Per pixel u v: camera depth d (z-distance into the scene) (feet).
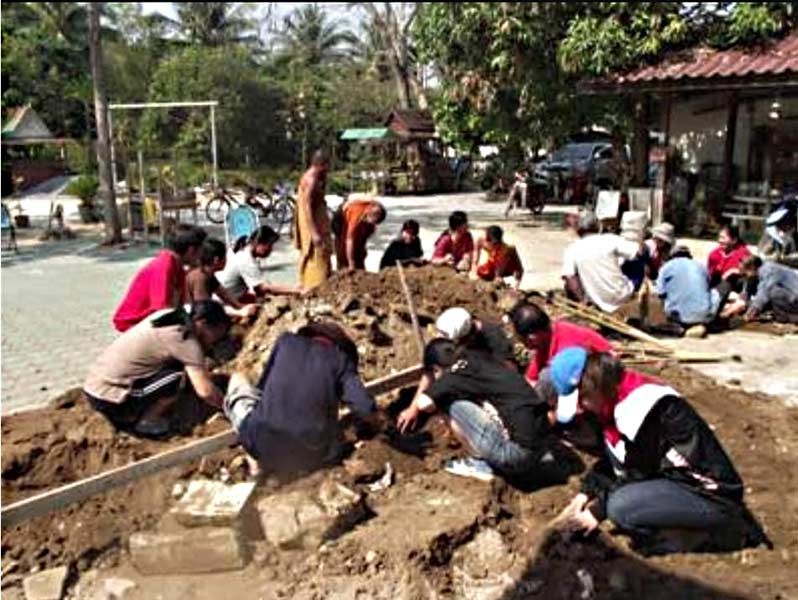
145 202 52.54
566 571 12.46
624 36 47.37
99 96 49.90
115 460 15.87
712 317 26.43
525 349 18.61
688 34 48.08
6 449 15.88
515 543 13.16
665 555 12.88
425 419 16.47
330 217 27.25
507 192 85.66
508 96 55.01
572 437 15.62
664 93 50.26
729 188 50.16
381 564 12.56
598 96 52.95
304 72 72.18
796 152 47.47
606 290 25.31
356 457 15.24
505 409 14.60
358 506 13.62
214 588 12.57
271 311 19.74
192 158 79.77
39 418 17.66
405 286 21.16
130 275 40.34
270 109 79.10
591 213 28.50
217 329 16.42
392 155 101.91
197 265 19.97
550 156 93.30
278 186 65.98
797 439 17.07
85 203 65.82
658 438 12.84
